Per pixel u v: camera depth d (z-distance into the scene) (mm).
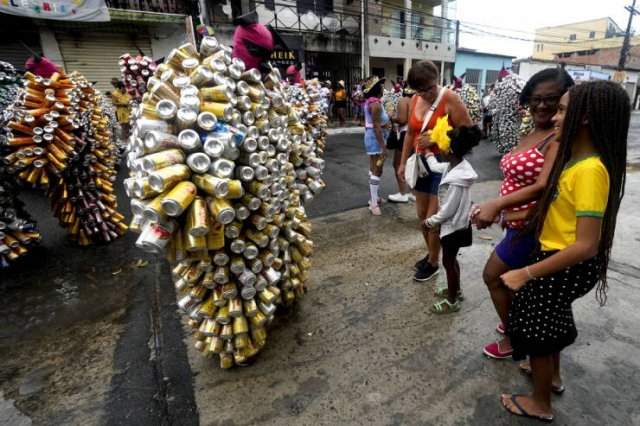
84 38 9711
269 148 1890
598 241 1291
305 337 2275
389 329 2342
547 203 1461
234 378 1957
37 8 8328
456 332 2301
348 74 16109
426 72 2539
